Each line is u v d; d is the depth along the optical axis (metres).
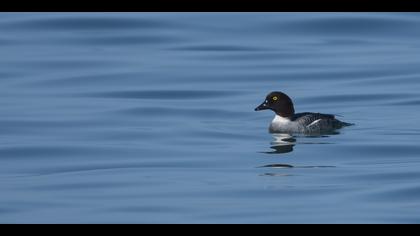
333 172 23.94
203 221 20.14
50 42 43.06
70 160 25.62
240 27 45.69
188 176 23.75
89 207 21.25
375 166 24.53
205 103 32.97
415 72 37.31
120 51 41.72
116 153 26.30
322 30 45.16
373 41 43.41
